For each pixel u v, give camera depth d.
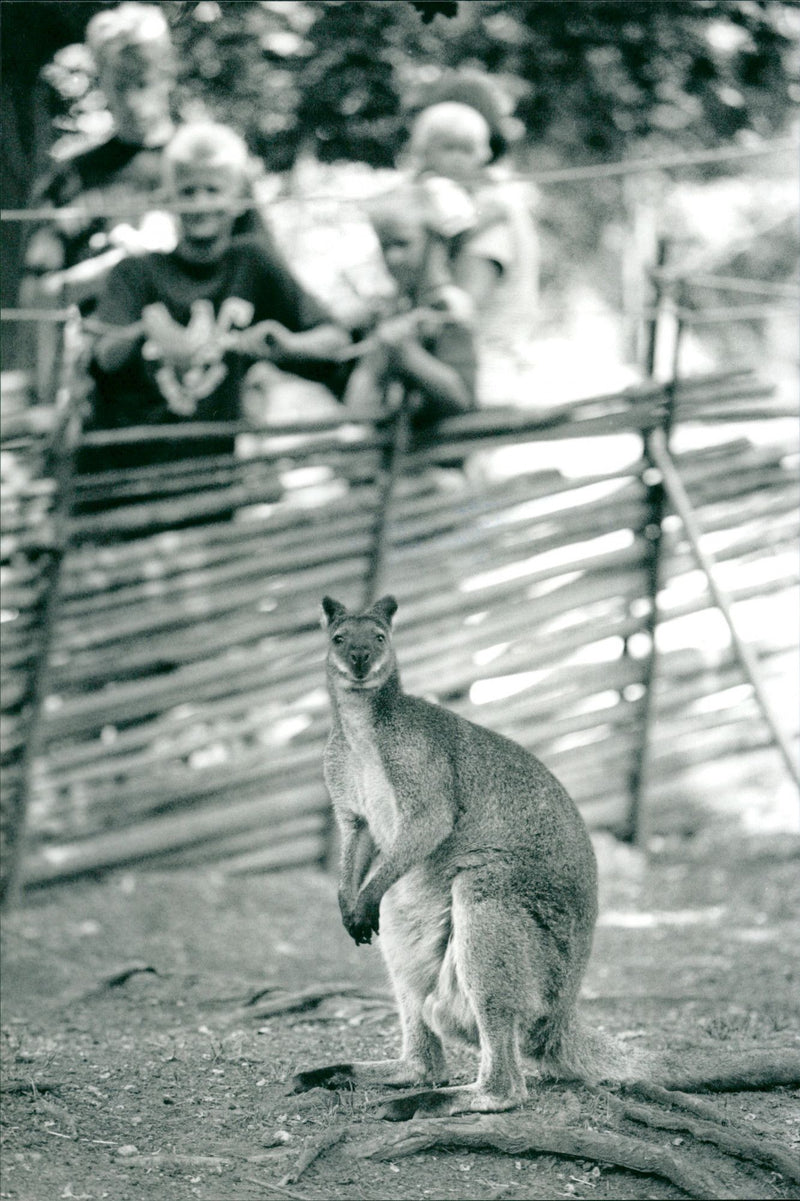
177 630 10.55
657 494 11.45
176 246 10.42
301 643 10.83
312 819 11.10
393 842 5.92
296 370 10.98
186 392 10.22
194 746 10.69
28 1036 7.35
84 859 10.44
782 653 11.98
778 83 14.64
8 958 8.95
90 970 8.84
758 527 11.79
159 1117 5.81
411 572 11.03
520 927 5.77
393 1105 5.59
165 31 10.79
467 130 11.27
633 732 11.71
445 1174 5.17
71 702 10.34
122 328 10.15
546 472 11.31
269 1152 5.37
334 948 9.47
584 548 11.46
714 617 11.88
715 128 15.15
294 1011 7.62
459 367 11.08
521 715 11.34
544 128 14.93
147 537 10.59
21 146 10.91
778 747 11.28
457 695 11.30
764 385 11.52
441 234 10.99
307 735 10.96
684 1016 7.61
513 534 11.23
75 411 9.89
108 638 10.33
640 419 11.21
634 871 11.34
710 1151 5.25
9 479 10.04
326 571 10.84
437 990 6.00
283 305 10.97
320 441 10.63
